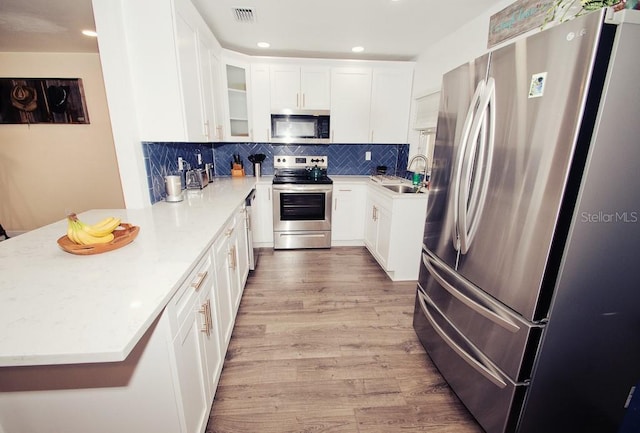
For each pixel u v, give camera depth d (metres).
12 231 3.83
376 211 3.21
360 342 1.97
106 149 3.78
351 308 2.38
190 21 1.98
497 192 1.15
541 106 0.96
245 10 2.25
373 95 3.51
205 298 1.32
